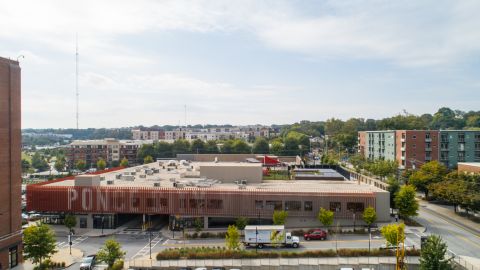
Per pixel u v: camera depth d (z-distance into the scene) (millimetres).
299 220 83000
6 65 61781
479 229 80062
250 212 83438
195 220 83688
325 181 105750
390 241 61438
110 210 85250
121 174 108000
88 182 86125
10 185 62406
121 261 61375
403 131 145125
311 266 58750
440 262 52188
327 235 76438
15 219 63469
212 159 160250
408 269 58625
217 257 63781
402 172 136875
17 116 64250
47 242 60500
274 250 67625
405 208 83250
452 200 92125
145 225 86188
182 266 60000
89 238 79125
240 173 99812
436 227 81500
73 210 85688
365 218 76438
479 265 55719
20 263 64375
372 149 180375
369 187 92688
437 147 142625
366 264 58750
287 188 89250
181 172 114500
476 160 141625
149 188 85312
